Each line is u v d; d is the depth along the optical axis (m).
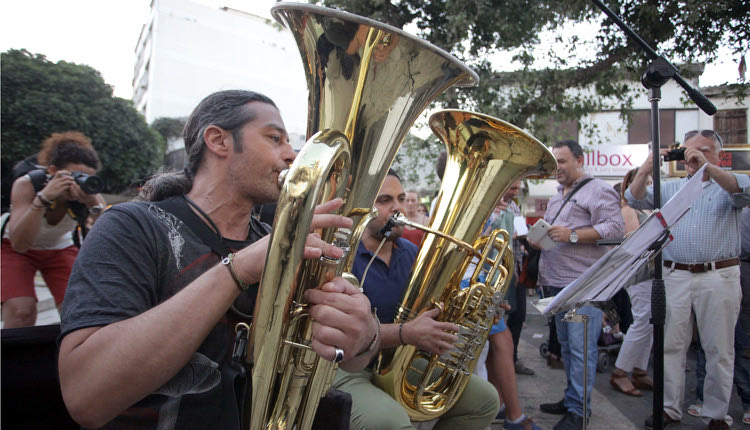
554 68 5.13
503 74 5.33
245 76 32.81
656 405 1.83
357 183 1.09
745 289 3.07
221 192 1.16
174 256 1.04
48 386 1.47
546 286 3.15
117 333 0.84
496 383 2.77
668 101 9.89
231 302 0.90
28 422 1.43
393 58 1.10
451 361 1.76
